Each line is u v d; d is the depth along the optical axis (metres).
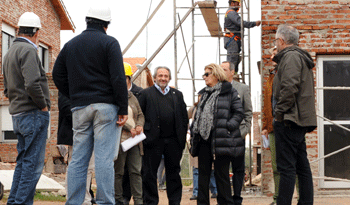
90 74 4.36
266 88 6.27
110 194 4.35
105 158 4.32
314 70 8.22
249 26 9.93
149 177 6.18
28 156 5.03
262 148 8.20
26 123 5.01
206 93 5.82
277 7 8.25
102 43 4.37
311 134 8.08
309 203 5.07
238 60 10.47
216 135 5.54
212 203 7.52
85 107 4.34
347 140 8.12
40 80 5.11
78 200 4.38
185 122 6.35
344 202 6.90
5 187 7.41
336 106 8.19
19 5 16.27
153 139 6.17
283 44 5.17
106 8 4.54
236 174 6.27
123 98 4.34
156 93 6.32
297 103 4.90
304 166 5.12
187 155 13.96
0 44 14.95
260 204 6.98
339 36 8.13
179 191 6.32
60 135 5.50
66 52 4.54
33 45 5.11
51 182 8.51
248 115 6.53
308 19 8.20
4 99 15.24
